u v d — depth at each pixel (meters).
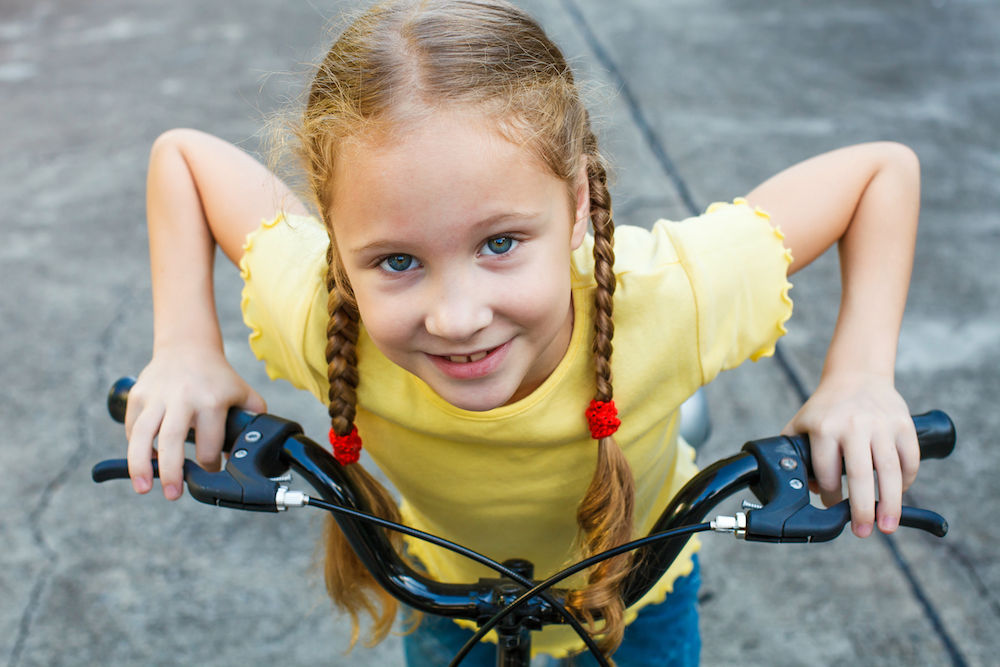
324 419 2.89
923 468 2.60
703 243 1.21
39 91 5.89
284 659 2.13
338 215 0.92
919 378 2.95
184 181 1.43
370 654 2.14
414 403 1.19
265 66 5.95
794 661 2.07
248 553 2.45
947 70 5.54
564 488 1.29
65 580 2.37
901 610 2.19
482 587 1.09
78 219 4.25
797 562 2.35
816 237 1.32
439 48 0.89
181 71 6.01
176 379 1.21
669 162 4.34
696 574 1.60
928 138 4.59
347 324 1.14
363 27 0.94
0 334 3.41
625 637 1.56
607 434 1.14
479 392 0.95
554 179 0.93
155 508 2.62
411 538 1.61
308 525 2.54
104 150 4.92
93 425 2.95
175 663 2.12
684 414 1.69
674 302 1.17
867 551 2.37
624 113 4.89
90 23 7.42
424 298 0.90
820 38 6.15
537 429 1.19
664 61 5.68
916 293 3.39
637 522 1.45
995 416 2.77
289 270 1.26
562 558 1.46
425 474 1.30
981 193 4.07
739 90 5.23
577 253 1.21
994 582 2.24
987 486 2.52
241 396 1.24
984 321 3.21
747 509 0.99
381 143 0.85
